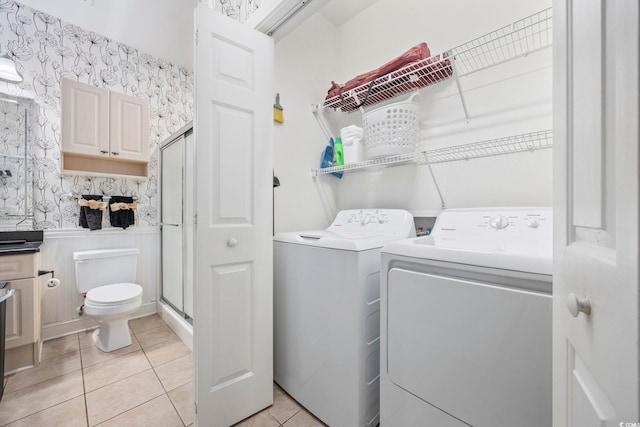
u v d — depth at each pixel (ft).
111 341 6.56
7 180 6.75
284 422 4.38
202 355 3.98
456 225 4.45
